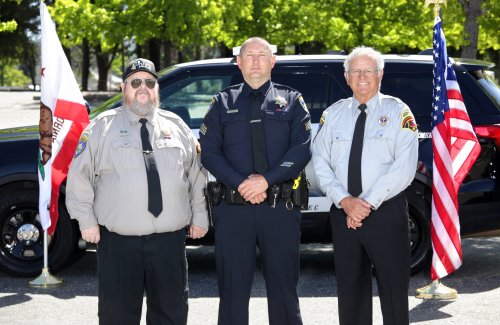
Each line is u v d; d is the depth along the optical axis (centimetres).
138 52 4666
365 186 470
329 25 2630
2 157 704
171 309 466
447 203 637
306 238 700
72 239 708
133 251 453
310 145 478
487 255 820
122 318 460
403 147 466
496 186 698
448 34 1862
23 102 3503
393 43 2577
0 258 707
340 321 488
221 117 478
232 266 470
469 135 654
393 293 472
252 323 576
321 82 706
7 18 5506
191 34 2555
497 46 2069
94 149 455
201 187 480
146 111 454
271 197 466
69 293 659
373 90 471
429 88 705
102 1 2533
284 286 472
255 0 2758
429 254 703
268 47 477
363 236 470
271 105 476
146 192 449
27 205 708
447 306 617
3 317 590
